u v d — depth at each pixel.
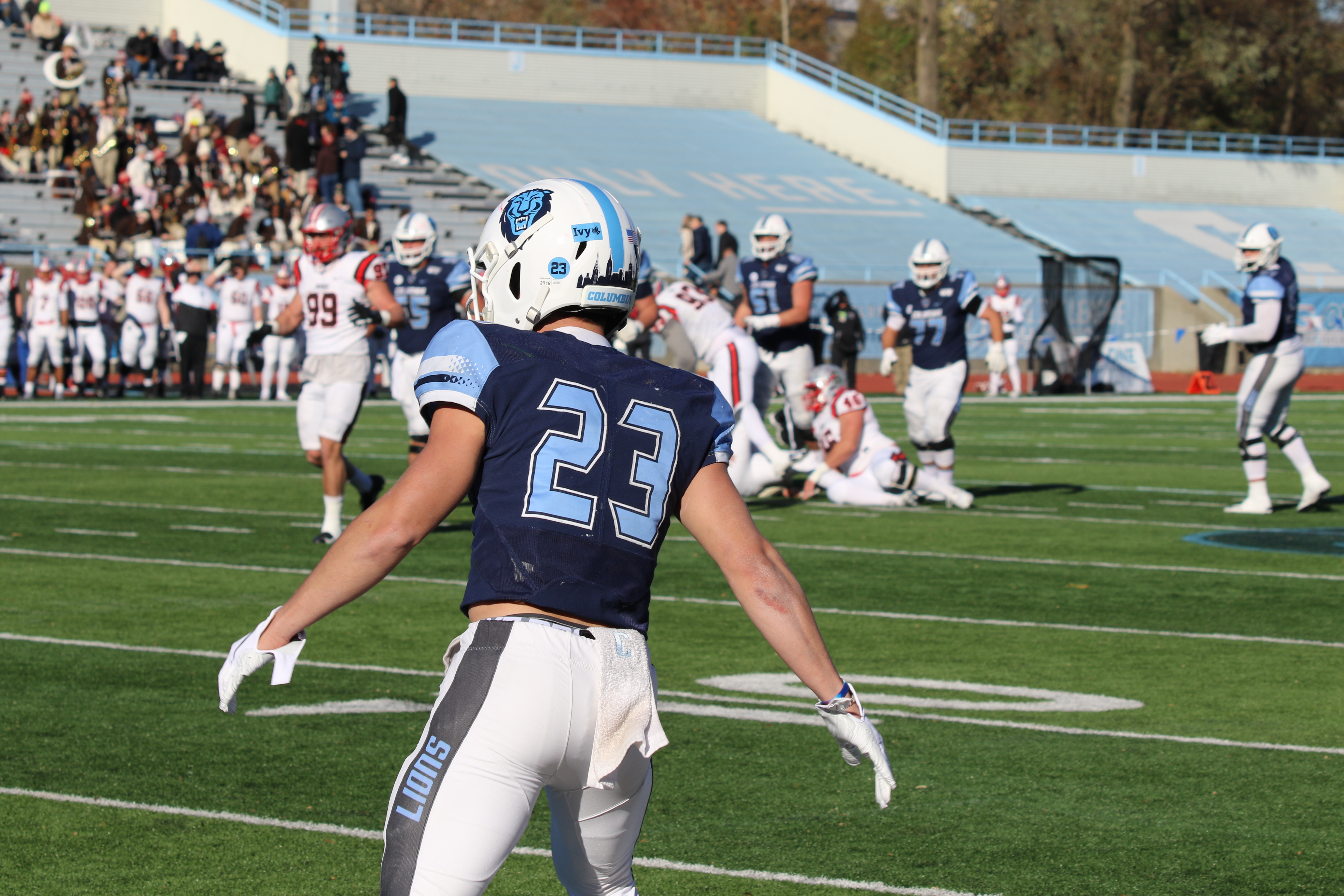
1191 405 71.06
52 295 62.44
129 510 30.64
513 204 7.24
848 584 22.81
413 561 24.88
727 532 6.76
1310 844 11.12
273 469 38.62
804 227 101.31
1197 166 125.12
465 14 166.12
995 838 11.27
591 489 6.58
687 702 15.51
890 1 168.00
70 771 12.85
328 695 15.65
